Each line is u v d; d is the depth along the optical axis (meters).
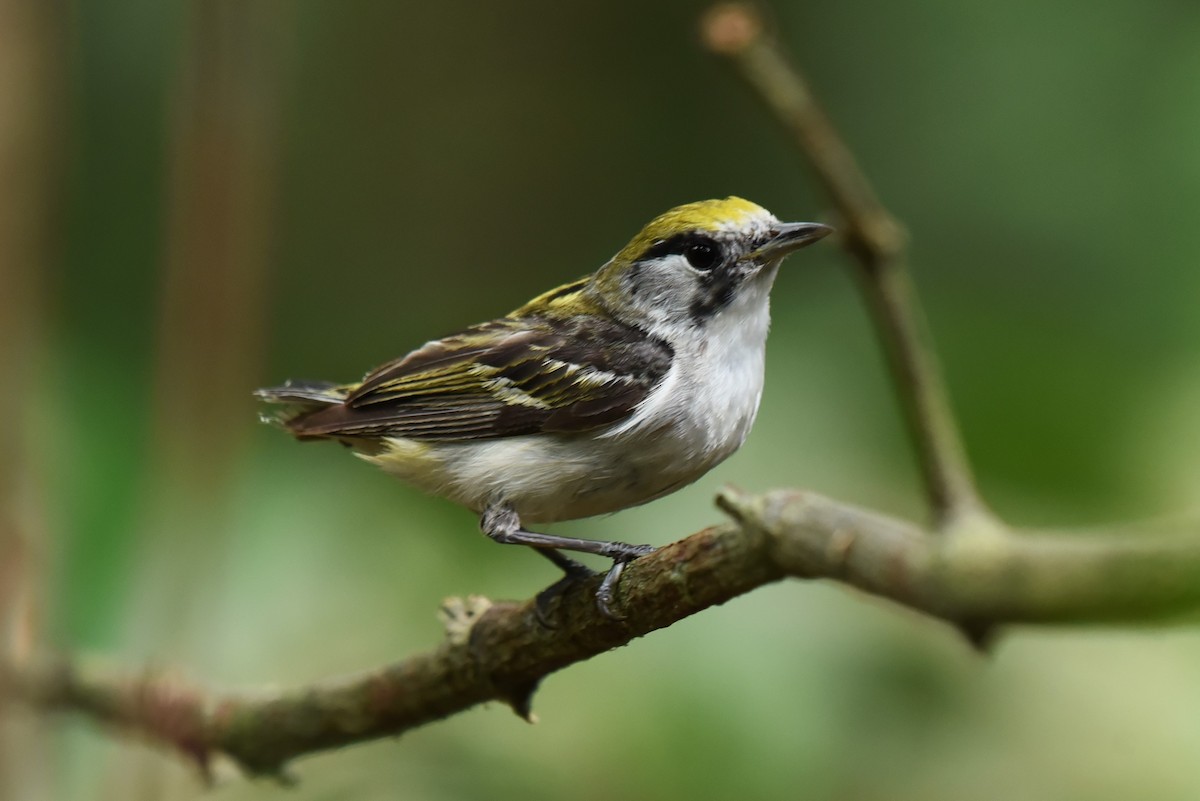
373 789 10.64
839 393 11.59
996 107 15.20
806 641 10.73
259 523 10.57
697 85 17.55
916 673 10.90
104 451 10.18
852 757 10.56
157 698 8.85
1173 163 14.43
